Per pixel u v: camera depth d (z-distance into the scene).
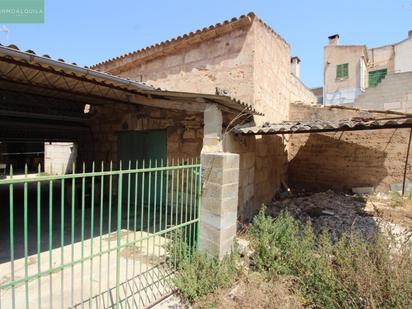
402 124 4.36
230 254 3.88
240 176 5.92
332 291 2.90
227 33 6.70
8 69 3.91
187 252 3.84
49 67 3.75
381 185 8.89
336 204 7.82
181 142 6.69
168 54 7.97
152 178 7.21
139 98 5.51
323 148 9.94
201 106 4.91
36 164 17.69
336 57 18.23
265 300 3.01
